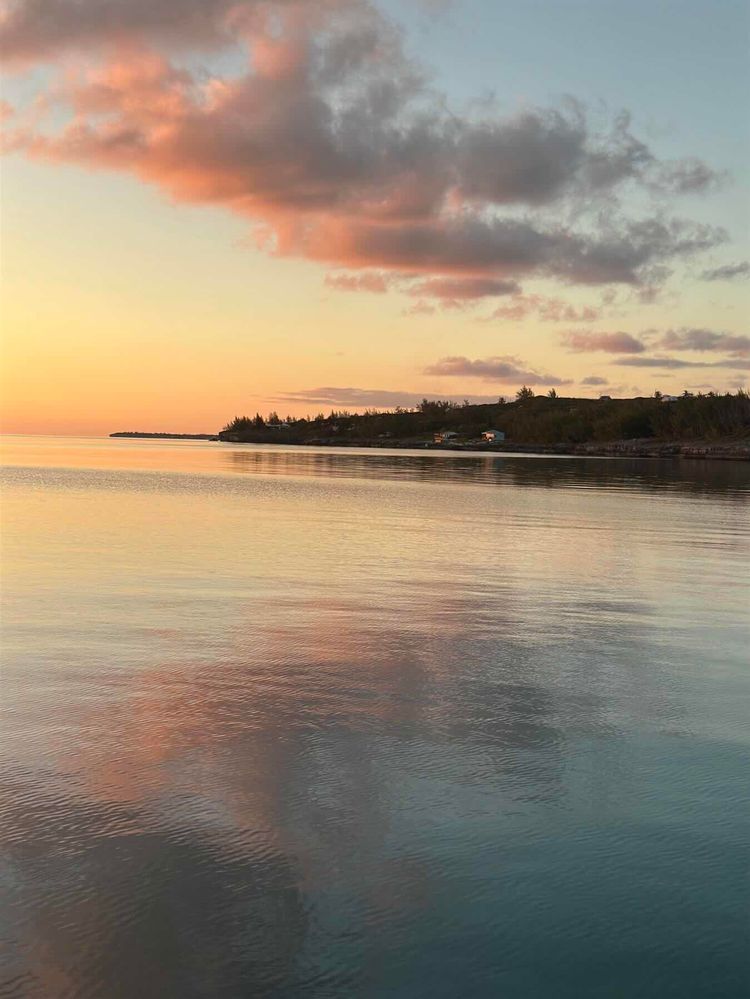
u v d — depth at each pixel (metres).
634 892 4.14
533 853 4.50
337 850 4.51
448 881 4.22
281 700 7.05
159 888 4.12
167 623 9.98
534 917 3.94
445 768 5.61
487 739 6.17
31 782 5.29
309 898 4.06
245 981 3.49
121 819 4.82
